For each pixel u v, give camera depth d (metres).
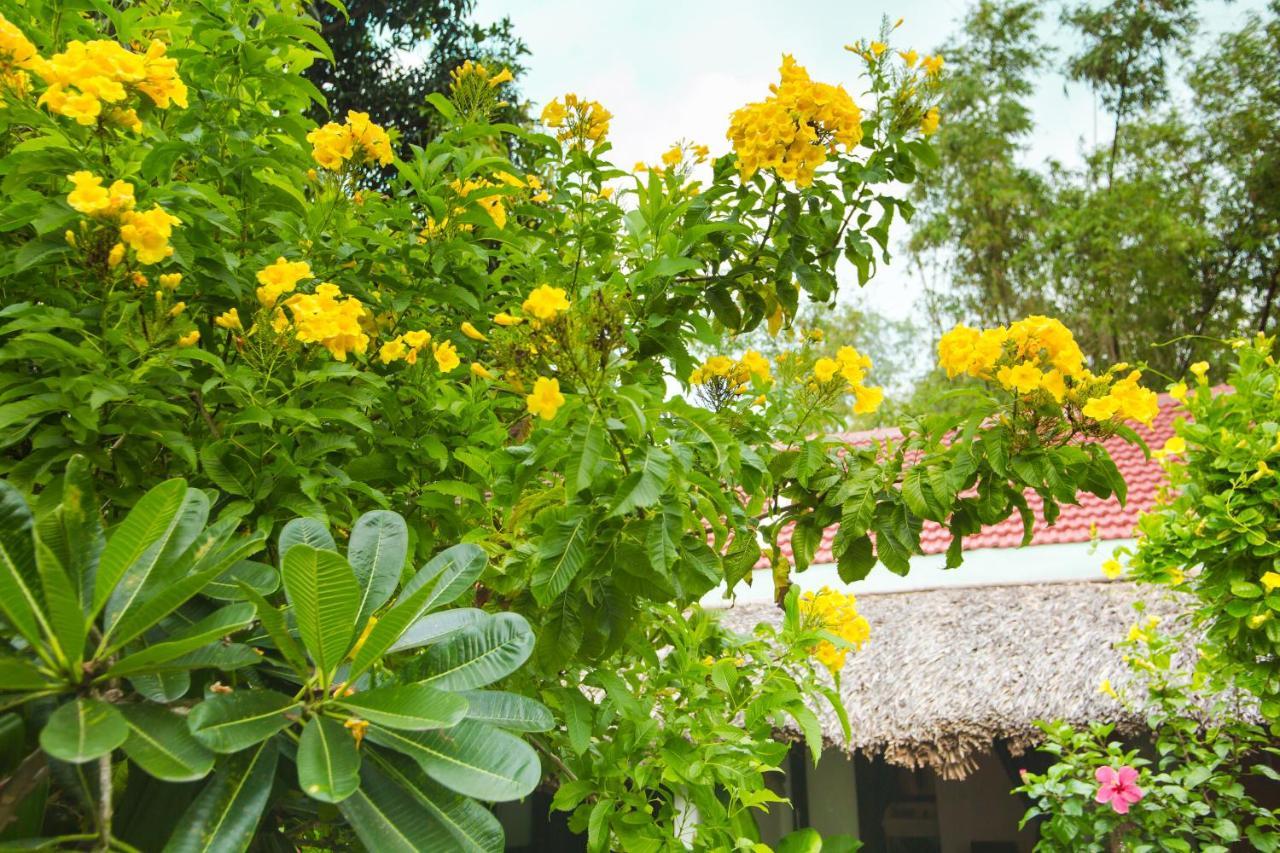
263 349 1.76
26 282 1.76
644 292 2.37
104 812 1.08
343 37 9.41
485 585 2.04
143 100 1.67
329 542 1.38
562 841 7.86
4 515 1.08
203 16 2.09
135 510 1.05
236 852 1.04
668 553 1.74
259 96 2.17
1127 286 17.61
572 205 2.56
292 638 1.27
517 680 1.94
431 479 2.07
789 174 2.39
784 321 2.71
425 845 1.11
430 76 9.76
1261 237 17.38
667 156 2.70
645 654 2.19
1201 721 4.79
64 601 0.99
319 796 1.02
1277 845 4.03
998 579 7.73
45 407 1.51
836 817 7.76
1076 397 2.04
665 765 2.02
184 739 1.06
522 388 1.84
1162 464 3.92
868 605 7.66
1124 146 18.91
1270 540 3.53
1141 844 4.18
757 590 8.25
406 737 1.16
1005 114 18.61
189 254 1.68
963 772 5.73
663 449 1.78
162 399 1.64
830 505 2.38
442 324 2.36
